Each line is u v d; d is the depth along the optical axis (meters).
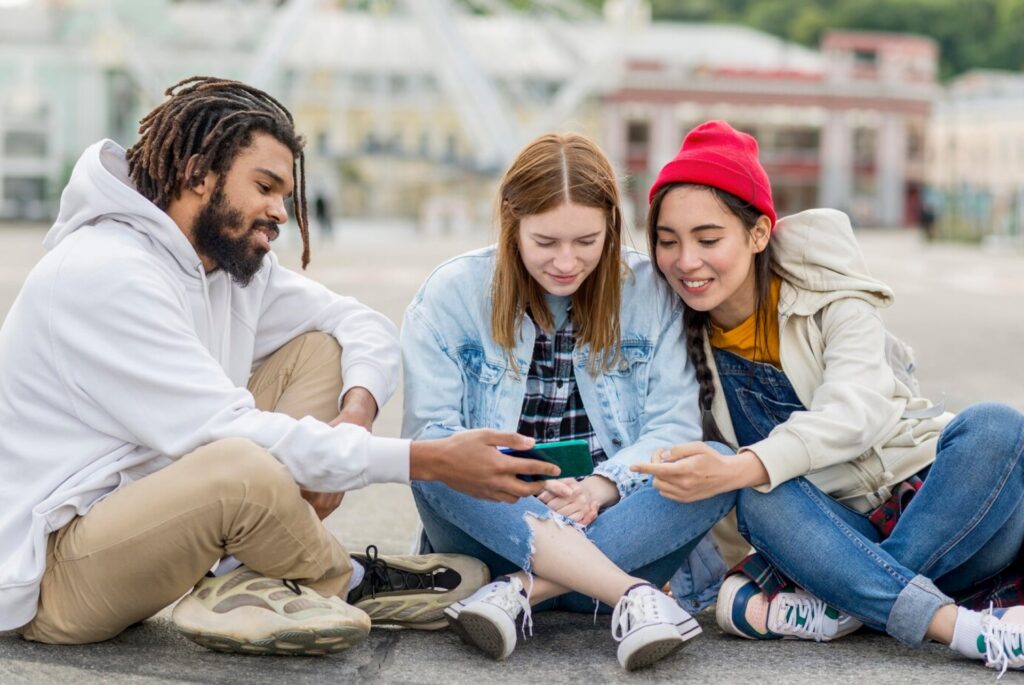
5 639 2.35
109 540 2.21
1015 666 2.28
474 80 35.41
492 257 2.68
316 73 42.06
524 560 2.39
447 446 2.26
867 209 49.66
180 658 2.27
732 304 2.69
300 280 2.72
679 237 2.58
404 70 42.50
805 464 2.45
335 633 2.20
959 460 2.41
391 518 3.64
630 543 2.44
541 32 45.38
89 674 2.17
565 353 2.68
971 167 49.50
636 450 2.59
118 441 2.33
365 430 2.31
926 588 2.34
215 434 2.25
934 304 14.04
